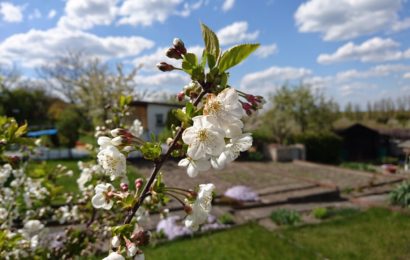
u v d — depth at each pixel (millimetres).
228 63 1362
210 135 1256
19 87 36188
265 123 25750
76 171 13047
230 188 12445
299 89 27469
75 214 3193
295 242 7207
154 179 1550
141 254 1353
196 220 1474
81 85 24984
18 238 2268
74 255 2736
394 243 7141
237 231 7871
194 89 1503
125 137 1508
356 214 9367
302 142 23828
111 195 1569
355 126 28453
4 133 2443
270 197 11289
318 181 13625
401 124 43312
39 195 3115
